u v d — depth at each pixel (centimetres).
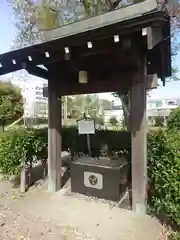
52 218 327
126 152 461
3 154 445
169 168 274
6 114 1755
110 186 387
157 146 328
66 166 582
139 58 326
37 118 1375
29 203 379
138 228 295
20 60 339
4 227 301
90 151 491
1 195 418
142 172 335
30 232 288
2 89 2044
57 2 806
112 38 270
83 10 806
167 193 262
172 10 605
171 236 267
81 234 283
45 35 405
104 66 369
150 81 326
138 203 339
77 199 394
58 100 424
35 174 529
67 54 315
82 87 391
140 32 256
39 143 454
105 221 316
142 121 333
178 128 877
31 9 827
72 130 571
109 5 733
